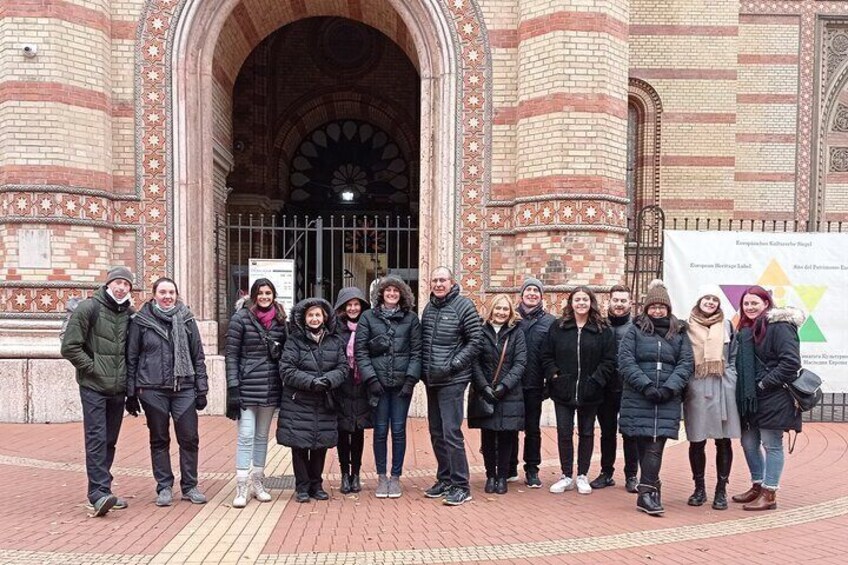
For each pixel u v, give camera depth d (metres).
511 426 6.50
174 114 10.41
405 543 5.21
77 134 9.86
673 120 15.65
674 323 6.09
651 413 5.99
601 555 4.98
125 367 6.01
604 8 9.99
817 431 9.71
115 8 10.38
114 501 5.79
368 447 8.59
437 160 10.69
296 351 6.14
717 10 15.59
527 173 10.26
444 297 6.44
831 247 10.19
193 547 5.08
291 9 12.20
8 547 5.04
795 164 16.70
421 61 10.74
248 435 6.18
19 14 9.66
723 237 10.21
